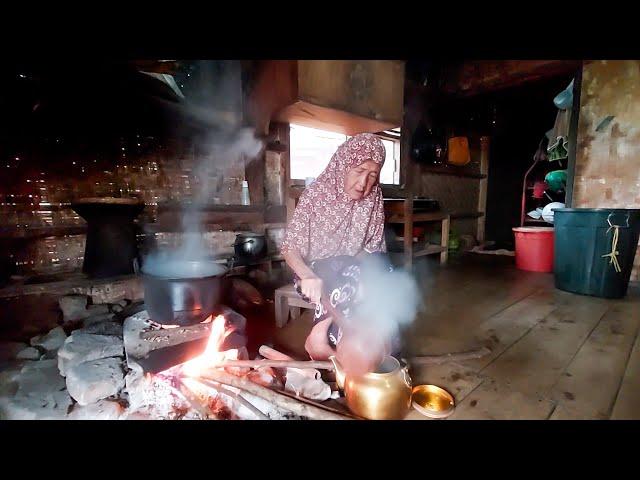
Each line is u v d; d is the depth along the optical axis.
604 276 3.04
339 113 2.96
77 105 2.32
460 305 2.88
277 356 1.68
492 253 5.68
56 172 2.36
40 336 1.97
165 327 1.55
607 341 2.12
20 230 2.15
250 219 3.25
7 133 2.14
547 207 4.75
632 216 2.92
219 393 1.45
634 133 3.58
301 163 4.40
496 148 6.71
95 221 2.27
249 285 2.75
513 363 1.83
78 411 1.34
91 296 2.24
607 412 1.37
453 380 1.64
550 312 2.69
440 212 4.69
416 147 4.89
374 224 1.82
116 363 1.52
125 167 2.68
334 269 1.69
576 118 3.95
